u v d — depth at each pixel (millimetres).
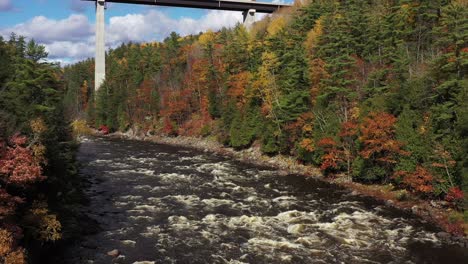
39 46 37219
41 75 32219
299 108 55188
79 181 40312
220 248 25688
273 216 32375
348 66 49875
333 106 48188
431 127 34562
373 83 45906
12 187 20141
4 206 17953
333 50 53094
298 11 96250
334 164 45281
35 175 18812
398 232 28531
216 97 84312
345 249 25531
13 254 16531
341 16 65375
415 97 37031
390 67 46031
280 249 25562
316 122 50094
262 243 26562
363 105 43031
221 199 37562
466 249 25484
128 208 34312
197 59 103438
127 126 110250
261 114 64250
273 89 61750
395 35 54500
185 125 91750
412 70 44031
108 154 67875
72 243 25859
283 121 57094
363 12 66250
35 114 28531
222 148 73938
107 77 124375
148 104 105875
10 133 19781
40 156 20672
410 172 35969
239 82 72062
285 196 38781
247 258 24141
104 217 31766
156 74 114750
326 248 25688
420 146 35312
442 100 35500
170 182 44781
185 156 66500
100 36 121188
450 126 33438
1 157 17938
